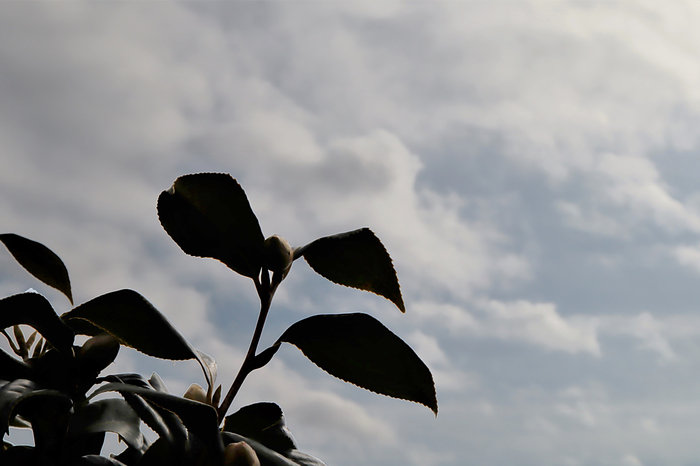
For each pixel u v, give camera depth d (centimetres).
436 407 64
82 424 64
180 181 68
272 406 68
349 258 67
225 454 61
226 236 67
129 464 67
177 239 67
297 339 66
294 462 65
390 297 67
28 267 69
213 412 60
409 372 65
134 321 66
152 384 71
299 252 68
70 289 69
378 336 65
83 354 65
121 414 65
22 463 63
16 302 63
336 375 65
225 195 68
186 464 63
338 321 65
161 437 63
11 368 64
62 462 64
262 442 68
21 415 63
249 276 67
